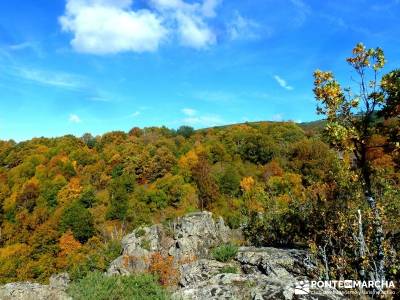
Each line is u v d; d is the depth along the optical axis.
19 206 95.19
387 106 11.34
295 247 18.88
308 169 71.50
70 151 119.12
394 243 11.52
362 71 11.65
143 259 40.25
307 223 16.81
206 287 10.00
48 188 96.94
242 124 136.12
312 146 79.06
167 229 43.41
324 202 14.68
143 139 127.19
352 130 11.47
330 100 11.85
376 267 10.30
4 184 110.25
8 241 81.50
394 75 11.09
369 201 11.88
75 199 89.81
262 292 9.28
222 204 72.19
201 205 76.50
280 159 91.81
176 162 98.88
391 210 12.85
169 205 81.06
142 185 94.06
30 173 110.88
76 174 106.88
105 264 51.59
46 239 74.44
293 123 126.94
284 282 9.83
